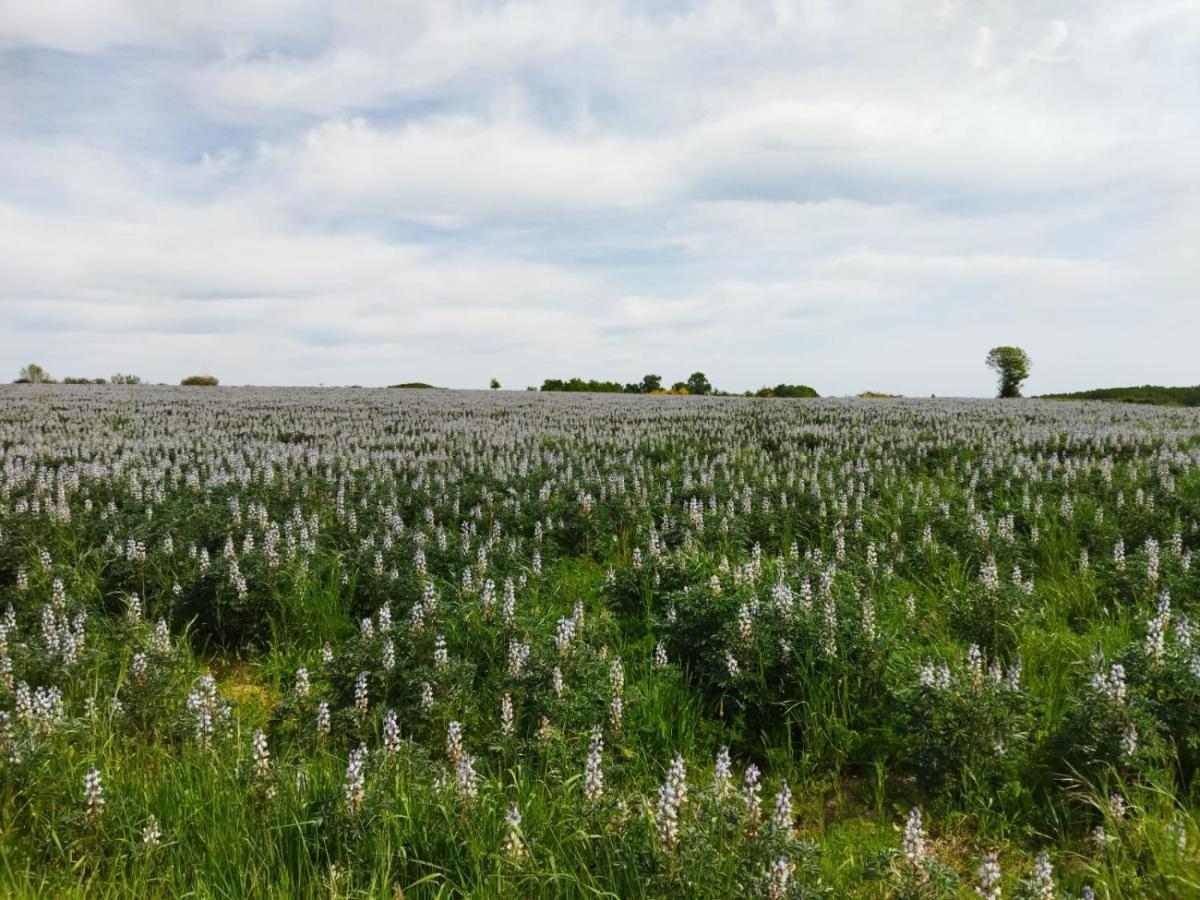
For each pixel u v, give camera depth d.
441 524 12.36
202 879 4.34
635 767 5.89
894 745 6.25
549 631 8.38
